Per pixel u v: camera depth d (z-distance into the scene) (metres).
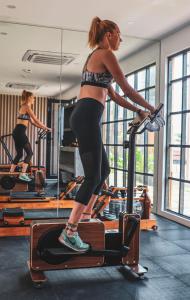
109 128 4.94
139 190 4.84
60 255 2.66
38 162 5.09
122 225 2.93
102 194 4.45
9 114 5.07
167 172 5.55
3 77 5.18
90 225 2.81
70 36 5.30
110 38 2.60
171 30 5.21
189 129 5.11
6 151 5.00
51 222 2.82
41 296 2.53
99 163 2.52
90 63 2.55
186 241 4.13
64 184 5.10
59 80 5.35
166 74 5.47
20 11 4.60
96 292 2.62
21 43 5.22
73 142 5.20
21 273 2.97
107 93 2.70
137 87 5.49
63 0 4.18
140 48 5.51
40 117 5.17
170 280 2.89
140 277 2.90
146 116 2.71
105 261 2.92
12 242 3.92
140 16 4.67
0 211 4.80
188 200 5.18
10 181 4.98
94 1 4.22
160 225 4.98
